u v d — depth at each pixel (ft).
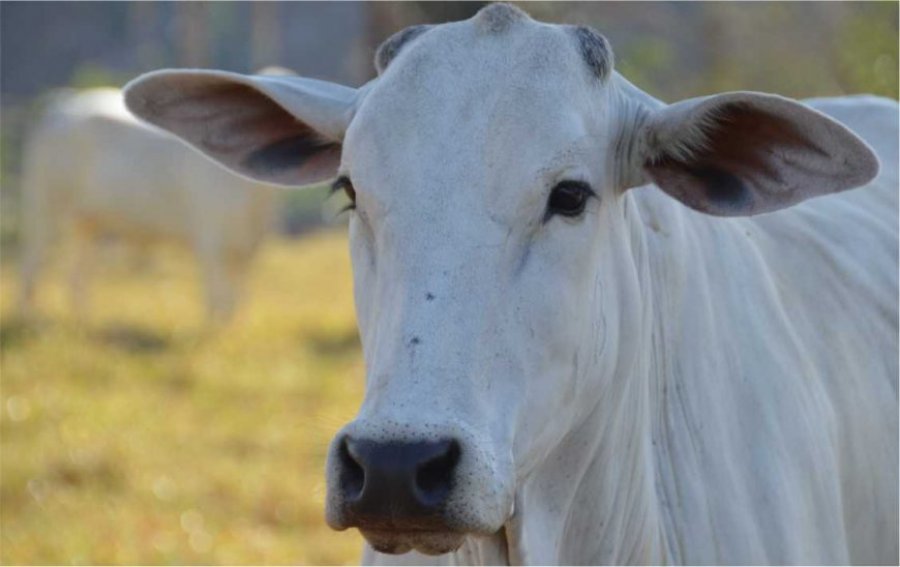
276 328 96.68
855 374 28.58
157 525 55.01
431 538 19.79
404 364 20.20
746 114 23.34
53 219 104.73
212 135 26.18
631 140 23.54
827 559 26.50
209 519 55.98
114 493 58.65
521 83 21.75
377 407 19.90
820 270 29.27
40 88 241.55
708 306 26.40
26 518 55.16
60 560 50.75
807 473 26.30
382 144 21.53
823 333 28.48
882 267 30.45
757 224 28.99
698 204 24.09
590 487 24.26
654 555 25.34
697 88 94.12
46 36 248.11
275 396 75.10
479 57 21.94
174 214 104.58
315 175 25.85
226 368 81.41
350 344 91.30
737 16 93.71
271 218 105.70
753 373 26.45
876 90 83.61
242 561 51.49
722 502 25.44
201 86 25.46
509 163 21.26
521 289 21.27
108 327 97.14
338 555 52.75
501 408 20.85
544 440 22.03
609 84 23.07
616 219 23.49
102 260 132.36
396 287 20.84
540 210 21.50
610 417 23.86
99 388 76.43
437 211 20.98
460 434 19.77
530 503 23.43
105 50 246.68
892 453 29.07
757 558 25.29
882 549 28.99
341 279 122.11
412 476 19.35
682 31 96.27
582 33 22.79
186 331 95.40
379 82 22.34
